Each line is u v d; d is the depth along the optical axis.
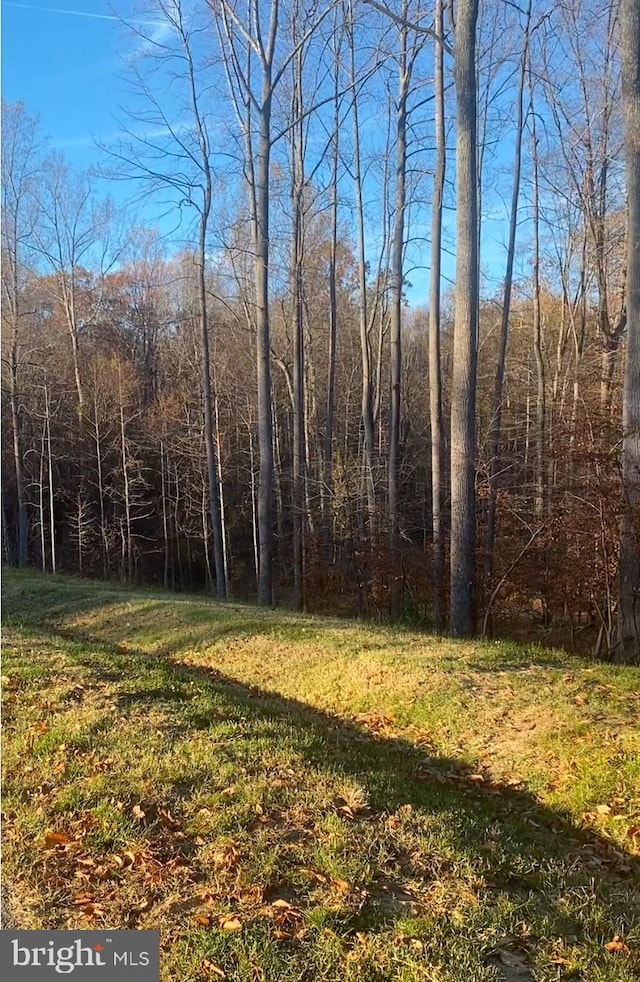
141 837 3.92
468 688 7.18
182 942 3.08
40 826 4.02
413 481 24.08
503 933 3.25
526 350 30.22
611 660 10.45
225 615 11.33
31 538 30.31
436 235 14.17
